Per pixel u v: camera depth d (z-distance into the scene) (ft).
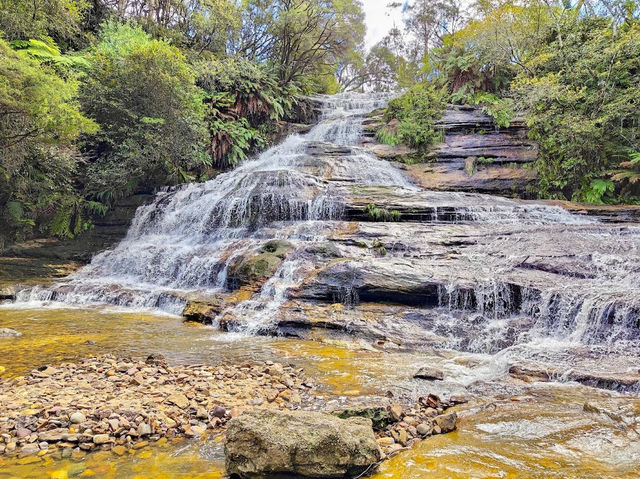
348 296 23.53
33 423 10.44
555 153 46.98
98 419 10.78
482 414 11.48
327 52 85.35
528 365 15.48
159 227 44.70
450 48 74.90
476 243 27.86
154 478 8.19
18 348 18.34
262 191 40.52
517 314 20.85
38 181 43.52
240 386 13.73
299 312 22.59
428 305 22.81
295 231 33.58
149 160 47.88
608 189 43.06
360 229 31.94
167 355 17.56
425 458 8.90
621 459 8.78
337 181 47.01
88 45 58.13
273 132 68.59
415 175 50.57
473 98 61.93
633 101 42.09
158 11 73.10
